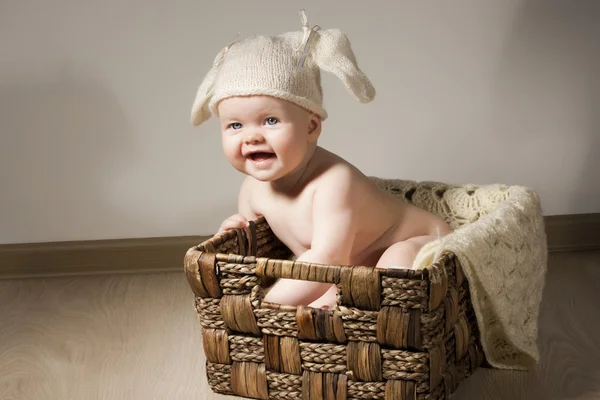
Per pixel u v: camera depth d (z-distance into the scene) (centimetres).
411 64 162
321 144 167
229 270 97
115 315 143
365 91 109
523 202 119
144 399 108
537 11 160
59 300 152
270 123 103
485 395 105
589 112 166
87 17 157
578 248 172
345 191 110
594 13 161
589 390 106
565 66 164
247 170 107
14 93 161
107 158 165
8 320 142
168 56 160
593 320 132
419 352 92
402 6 160
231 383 103
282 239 122
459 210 137
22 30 157
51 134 163
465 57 162
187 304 148
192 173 167
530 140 168
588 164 169
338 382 96
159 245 169
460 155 168
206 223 171
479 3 160
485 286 102
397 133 166
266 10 159
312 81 107
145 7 157
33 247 167
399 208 123
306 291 102
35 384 114
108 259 168
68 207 168
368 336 93
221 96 103
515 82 164
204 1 158
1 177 165
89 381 115
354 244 118
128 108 163
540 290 123
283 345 97
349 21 160
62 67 160
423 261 99
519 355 112
